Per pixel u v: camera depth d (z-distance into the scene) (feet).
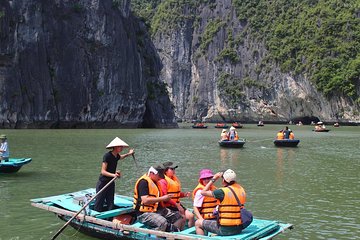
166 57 611.06
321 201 51.93
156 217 34.91
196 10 604.08
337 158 99.91
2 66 239.09
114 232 35.37
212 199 34.78
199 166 82.38
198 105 558.56
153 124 318.65
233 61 522.06
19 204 49.01
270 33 492.54
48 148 113.50
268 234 33.37
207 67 557.74
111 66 281.13
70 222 37.42
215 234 32.63
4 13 238.48
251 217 32.63
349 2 461.37
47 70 253.44
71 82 262.88
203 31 586.45
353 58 410.72
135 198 36.78
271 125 392.88
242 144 127.54
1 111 236.43
